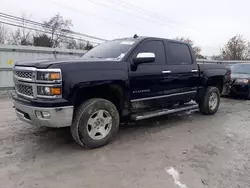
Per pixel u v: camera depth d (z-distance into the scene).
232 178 2.63
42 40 27.19
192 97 5.22
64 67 2.99
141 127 4.64
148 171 2.76
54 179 2.54
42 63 3.01
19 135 3.96
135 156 3.19
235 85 8.44
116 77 3.49
